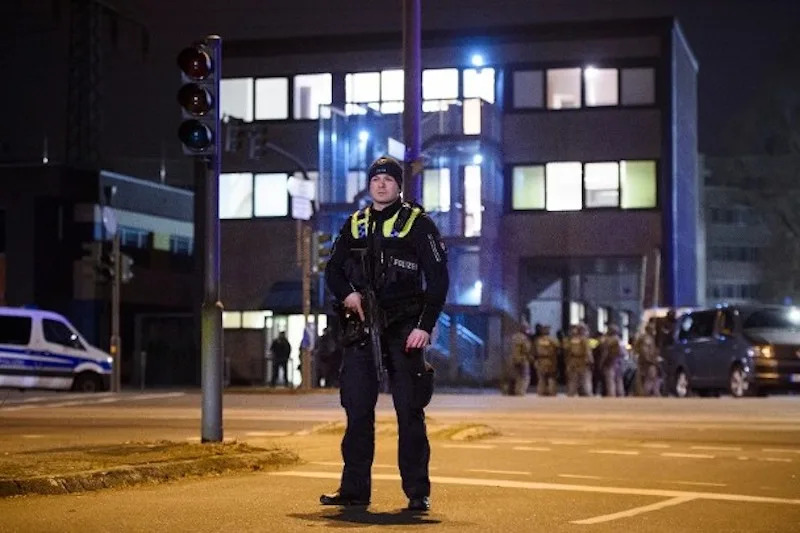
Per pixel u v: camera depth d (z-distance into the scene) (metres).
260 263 53.62
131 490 10.70
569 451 15.66
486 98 52.25
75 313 55.44
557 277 52.00
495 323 50.97
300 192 39.28
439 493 10.81
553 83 52.06
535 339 39.16
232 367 53.34
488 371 50.34
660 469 13.38
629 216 51.34
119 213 57.09
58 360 39.16
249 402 31.86
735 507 10.14
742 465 13.92
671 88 51.28
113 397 34.72
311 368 41.47
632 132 51.47
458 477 12.24
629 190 51.50
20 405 29.88
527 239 51.84
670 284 50.91
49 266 55.34
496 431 18.84
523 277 51.84
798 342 33.84
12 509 9.38
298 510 9.44
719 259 86.12
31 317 39.03
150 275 58.94
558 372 42.59
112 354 40.03
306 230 38.91
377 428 17.70
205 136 13.45
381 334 9.23
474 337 50.78
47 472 10.59
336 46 53.19
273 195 53.66
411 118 18.67
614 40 51.59
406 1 18.66
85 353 39.78
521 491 11.01
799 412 25.89
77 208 55.75
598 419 23.53
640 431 20.12
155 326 56.53
